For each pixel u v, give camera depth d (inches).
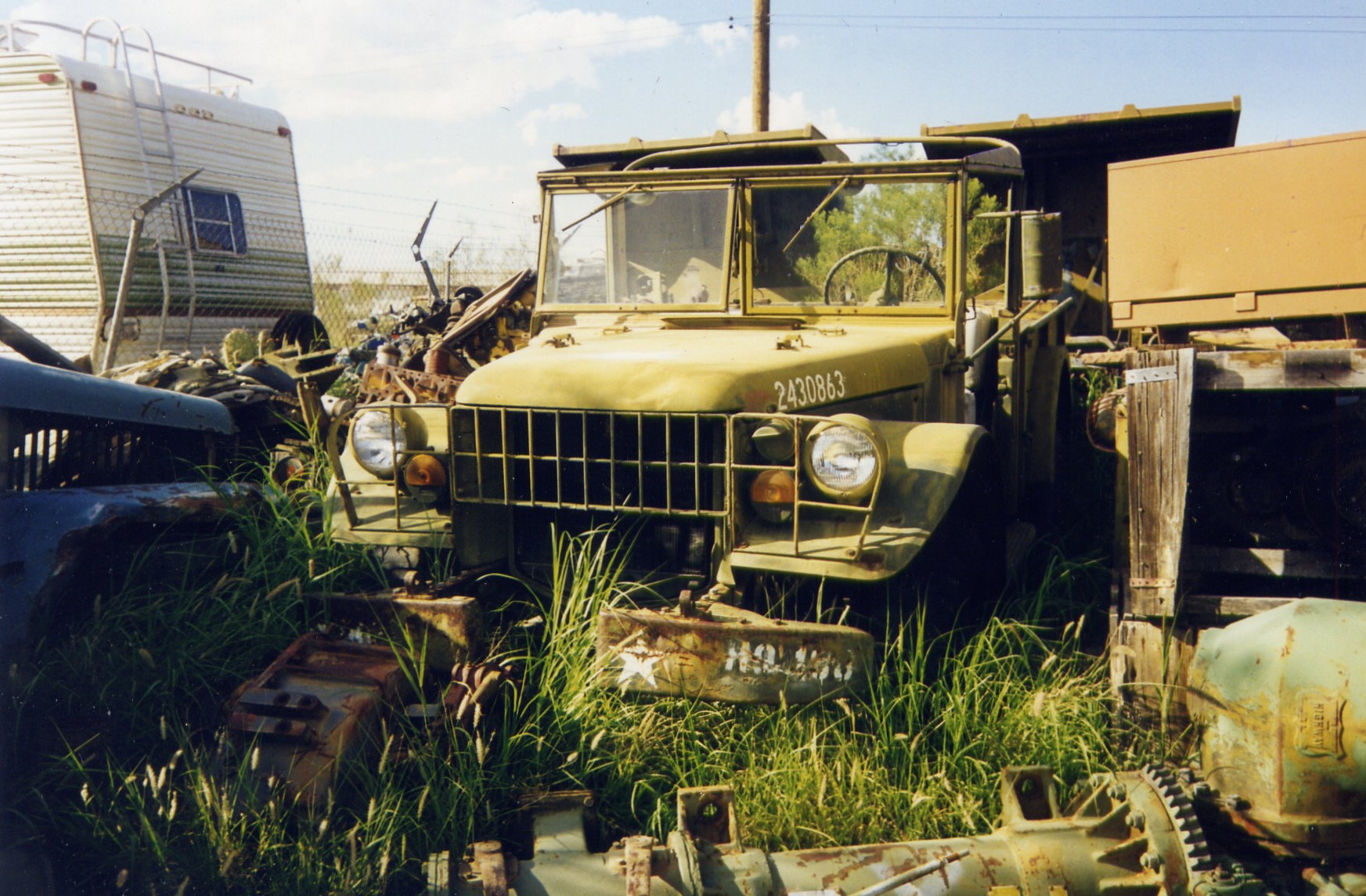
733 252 188.5
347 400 271.3
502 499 154.1
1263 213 145.6
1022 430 217.3
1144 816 106.1
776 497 138.1
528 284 303.0
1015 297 185.0
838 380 154.6
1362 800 110.2
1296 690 111.7
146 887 110.0
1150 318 153.4
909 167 182.4
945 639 148.9
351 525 155.1
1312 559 137.0
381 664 133.6
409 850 119.4
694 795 107.3
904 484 138.9
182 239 466.3
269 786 115.0
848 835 122.3
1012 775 113.2
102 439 169.6
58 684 133.9
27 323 436.5
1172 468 131.8
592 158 330.3
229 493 166.4
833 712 136.0
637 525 149.9
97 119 429.1
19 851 116.2
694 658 125.0
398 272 526.6
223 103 496.7
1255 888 101.5
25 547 137.2
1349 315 142.3
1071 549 219.5
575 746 131.3
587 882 103.1
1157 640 134.3
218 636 148.9
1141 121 337.1
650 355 149.0
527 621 148.6
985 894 102.6
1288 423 150.2
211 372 255.1
